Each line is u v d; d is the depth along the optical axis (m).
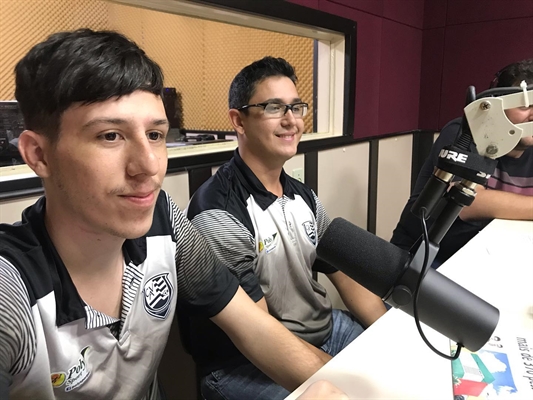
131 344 0.83
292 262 1.33
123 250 0.82
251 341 0.96
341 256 0.63
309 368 0.90
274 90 1.29
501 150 0.54
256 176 1.33
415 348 0.81
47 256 0.73
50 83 0.61
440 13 3.02
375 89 2.64
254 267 1.27
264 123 1.30
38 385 0.70
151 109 0.65
